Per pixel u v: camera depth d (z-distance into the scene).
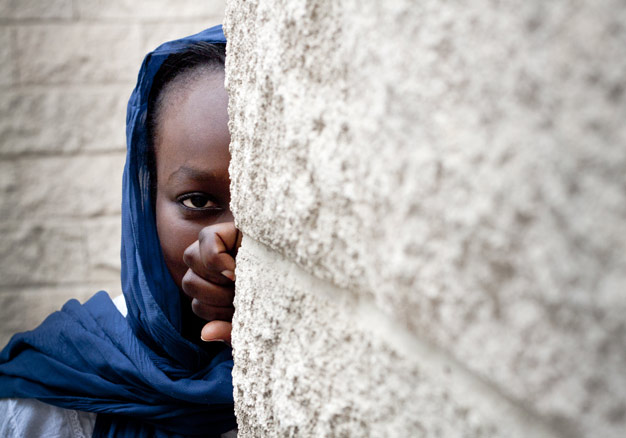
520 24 0.21
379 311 0.32
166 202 0.83
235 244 0.72
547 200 0.21
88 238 2.04
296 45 0.39
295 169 0.40
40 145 2.00
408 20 0.27
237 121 0.53
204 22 2.04
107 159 2.04
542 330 0.21
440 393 0.27
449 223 0.25
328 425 0.37
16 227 2.01
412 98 0.27
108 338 1.02
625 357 0.19
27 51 1.98
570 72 0.20
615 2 0.18
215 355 0.99
